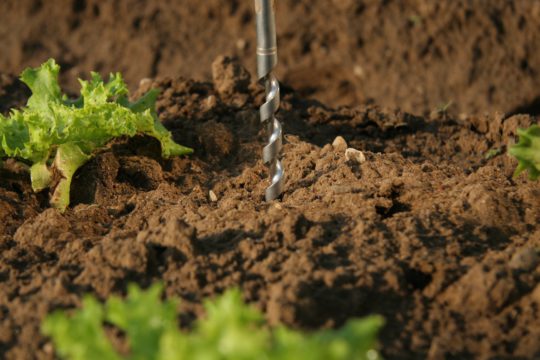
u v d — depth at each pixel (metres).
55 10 10.84
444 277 3.77
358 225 4.16
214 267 3.87
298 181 4.96
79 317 2.94
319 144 5.98
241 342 2.62
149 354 2.89
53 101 5.22
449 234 4.12
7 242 4.39
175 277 3.82
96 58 10.55
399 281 3.74
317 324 3.50
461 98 9.88
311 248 3.97
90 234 4.45
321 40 10.36
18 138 5.02
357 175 4.96
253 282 3.75
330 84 10.31
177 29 10.62
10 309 3.75
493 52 10.08
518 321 3.55
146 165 5.20
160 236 4.03
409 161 5.32
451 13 10.20
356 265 3.84
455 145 6.07
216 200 4.92
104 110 4.98
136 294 3.06
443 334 3.51
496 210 4.31
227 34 10.55
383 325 3.54
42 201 4.94
